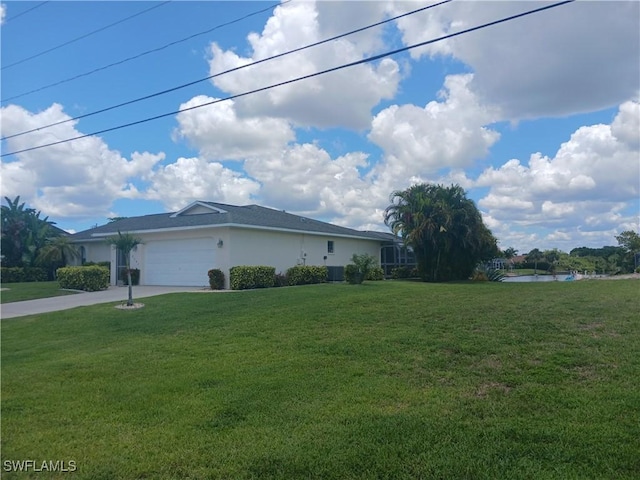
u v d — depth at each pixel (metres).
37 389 6.82
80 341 10.12
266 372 6.93
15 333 11.48
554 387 5.55
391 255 31.30
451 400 5.41
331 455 4.29
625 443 4.14
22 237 28.53
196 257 21.19
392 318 9.92
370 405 5.43
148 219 26.75
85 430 5.26
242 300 13.94
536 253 43.00
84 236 28.56
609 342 7.05
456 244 24.50
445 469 3.93
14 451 4.78
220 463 4.30
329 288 16.86
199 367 7.45
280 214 27.70
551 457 4.00
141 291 19.56
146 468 4.28
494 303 11.07
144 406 5.89
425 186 25.27
